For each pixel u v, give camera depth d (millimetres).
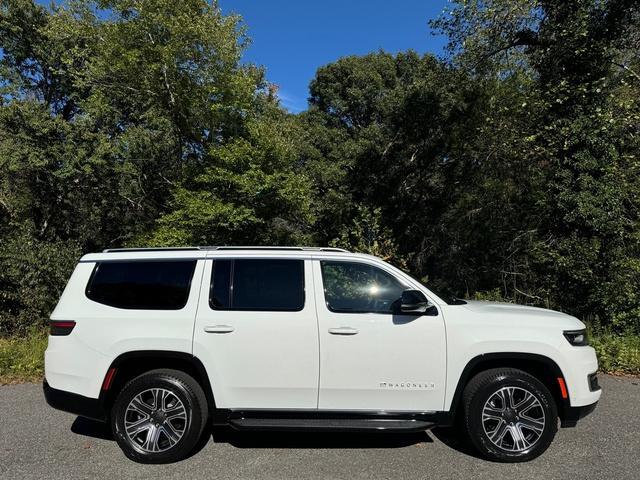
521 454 4031
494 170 12391
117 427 4094
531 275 10734
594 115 9617
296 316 4184
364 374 4113
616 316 8555
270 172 11414
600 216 9055
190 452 4273
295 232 12930
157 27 11797
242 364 4129
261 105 13977
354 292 4309
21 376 6723
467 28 12070
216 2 12133
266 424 4055
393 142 15742
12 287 9406
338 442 4504
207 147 12688
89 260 4477
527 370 4367
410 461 4082
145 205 14758
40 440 4559
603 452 4227
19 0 16047
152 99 12625
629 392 5961
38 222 14242
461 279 12867
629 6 10227
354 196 15453
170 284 4344
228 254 4434
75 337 4211
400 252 14578
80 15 12781
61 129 13234
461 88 13383
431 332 4160
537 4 10812
